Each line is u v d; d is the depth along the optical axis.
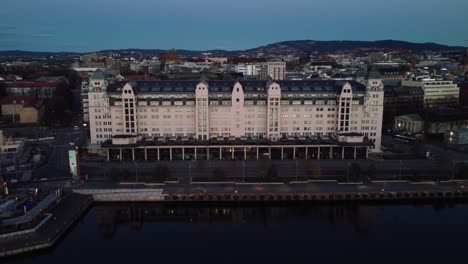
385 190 193.00
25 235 150.12
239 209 188.00
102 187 194.88
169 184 199.50
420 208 189.50
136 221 180.50
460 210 186.88
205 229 170.50
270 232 166.25
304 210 187.50
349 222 175.62
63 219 164.88
